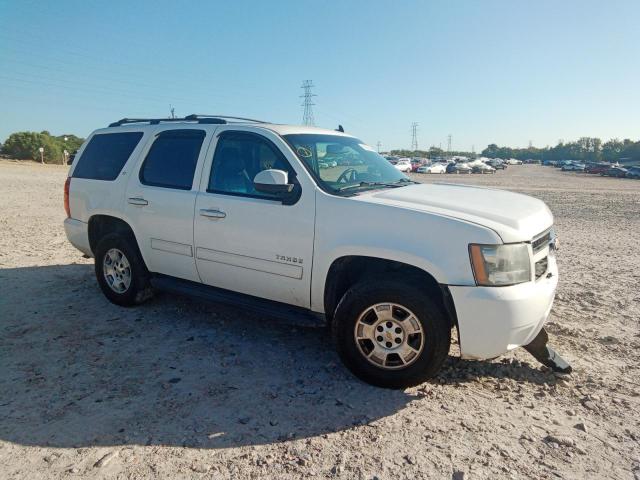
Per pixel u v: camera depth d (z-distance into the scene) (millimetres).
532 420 3260
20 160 54219
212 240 4367
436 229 3375
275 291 4109
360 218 3619
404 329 3498
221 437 3006
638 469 2777
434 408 3381
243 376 3811
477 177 46719
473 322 3285
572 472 2736
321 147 4434
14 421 3135
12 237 9266
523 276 3344
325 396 3523
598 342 4602
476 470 2730
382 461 2799
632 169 56156
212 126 4641
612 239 10633
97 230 5637
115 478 2621
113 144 5445
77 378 3721
